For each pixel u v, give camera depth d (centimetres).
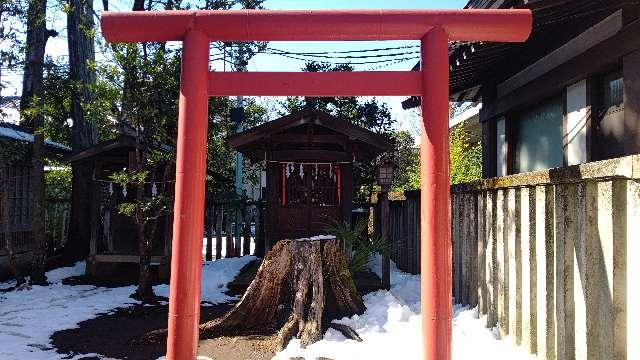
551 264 372
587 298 314
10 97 1089
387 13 356
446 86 353
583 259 321
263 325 568
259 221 1177
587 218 315
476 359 416
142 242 725
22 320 596
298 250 566
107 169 938
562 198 353
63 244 1170
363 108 1619
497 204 476
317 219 904
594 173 295
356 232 795
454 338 473
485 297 517
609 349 290
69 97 1166
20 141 927
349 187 900
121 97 675
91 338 525
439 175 343
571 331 342
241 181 1694
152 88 686
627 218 281
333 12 358
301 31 360
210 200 1189
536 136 723
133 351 484
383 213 786
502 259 461
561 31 613
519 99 726
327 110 1598
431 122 348
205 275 907
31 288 800
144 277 723
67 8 873
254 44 906
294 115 841
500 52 701
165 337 514
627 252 281
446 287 335
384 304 597
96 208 925
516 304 427
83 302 702
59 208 1175
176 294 338
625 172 261
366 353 452
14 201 983
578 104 583
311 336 491
